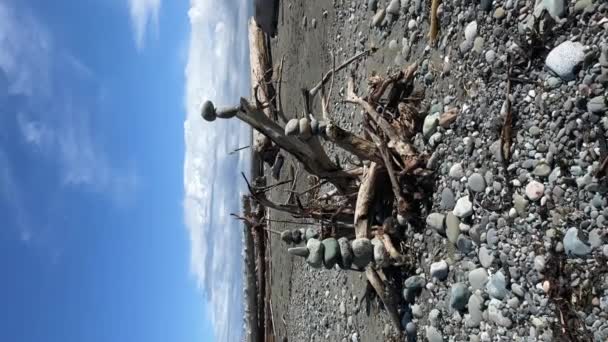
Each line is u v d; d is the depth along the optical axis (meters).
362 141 4.04
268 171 10.28
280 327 8.79
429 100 3.97
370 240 4.10
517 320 2.97
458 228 3.43
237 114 3.98
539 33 2.88
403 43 4.50
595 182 2.54
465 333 3.39
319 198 4.92
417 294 3.91
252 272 10.62
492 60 3.23
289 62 8.85
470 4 3.48
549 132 2.81
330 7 6.73
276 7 9.62
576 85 2.66
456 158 3.52
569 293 2.65
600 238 2.52
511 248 2.99
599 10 2.58
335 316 5.86
